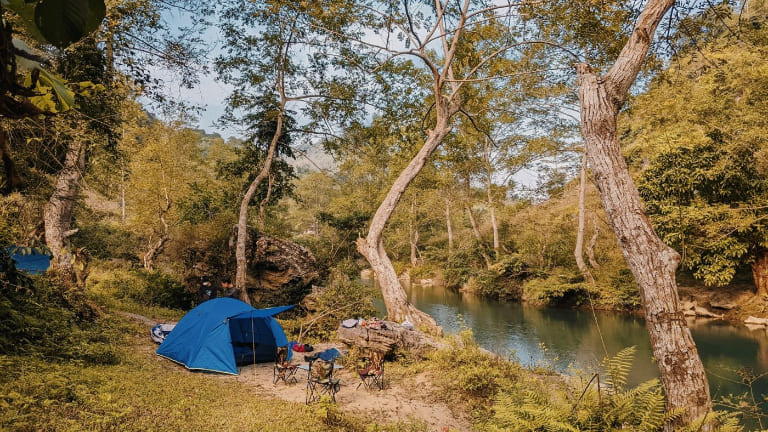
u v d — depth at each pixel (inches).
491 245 1349.7
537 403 207.2
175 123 914.1
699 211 629.3
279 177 860.6
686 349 178.1
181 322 365.4
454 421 279.0
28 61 38.6
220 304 366.6
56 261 401.7
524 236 1239.5
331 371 300.0
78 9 29.0
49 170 290.5
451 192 1332.4
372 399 306.2
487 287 1114.7
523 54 583.5
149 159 895.1
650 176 718.5
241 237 637.9
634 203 197.5
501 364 367.2
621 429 179.0
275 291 702.5
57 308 343.9
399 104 641.0
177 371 312.5
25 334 264.1
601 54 398.9
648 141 748.6
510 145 1062.4
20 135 185.9
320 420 243.0
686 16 277.1
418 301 1055.6
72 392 199.8
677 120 704.4
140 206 956.0
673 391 178.7
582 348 562.3
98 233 1038.4
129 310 505.0
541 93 860.0
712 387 378.9
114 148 350.9
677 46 297.9
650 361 474.3
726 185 641.6
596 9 369.1
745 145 601.0
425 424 254.2
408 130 648.4
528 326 726.5
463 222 1863.9
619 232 198.5
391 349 394.9
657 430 178.1
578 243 948.0
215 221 808.9
